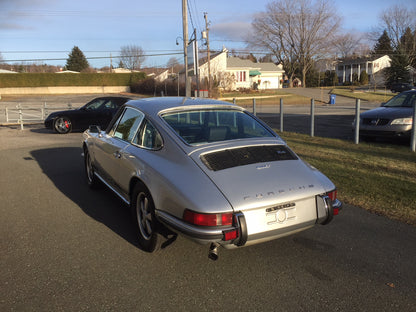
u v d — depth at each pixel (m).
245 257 3.56
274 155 3.57
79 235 4.10
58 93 58.03
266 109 27.72
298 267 3.36
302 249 3.73
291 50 66.38
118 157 4.19
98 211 4.91
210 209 2.82
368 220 4.50
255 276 3.20
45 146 10.67
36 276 3.20
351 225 4.36
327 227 4.31
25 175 7.00
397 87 47.53
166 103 4.19
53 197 5.55
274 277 3.18
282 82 78.25
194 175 3.12
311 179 3.34
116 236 4.07
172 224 3.03
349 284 3.06
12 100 44.94
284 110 25.48
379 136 9.20
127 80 59.22
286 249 3.73
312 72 72.94
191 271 3.29
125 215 4.76
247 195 2.95
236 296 2.89
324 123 15.33
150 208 3.41
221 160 3.31
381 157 7.79
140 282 3.10
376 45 75.81
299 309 2.72
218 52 54.62
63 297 2.88
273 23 64.94
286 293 2.93
